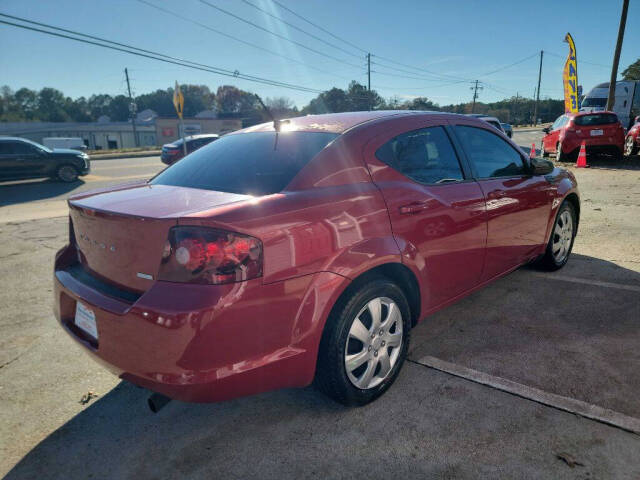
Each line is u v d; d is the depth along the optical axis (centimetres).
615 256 455
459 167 292
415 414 226
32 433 225
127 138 8019
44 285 436
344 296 214
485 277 319
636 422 211
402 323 246
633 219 608
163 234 178
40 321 354
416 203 249
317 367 219
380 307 231
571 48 1727
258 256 181
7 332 335
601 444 200
